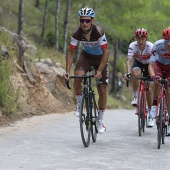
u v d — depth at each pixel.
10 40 13.18
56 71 15.86
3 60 11.77
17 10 31.33
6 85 10.91
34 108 12.50
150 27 23.81
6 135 8.38
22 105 11.78
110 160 6.47
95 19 22.88
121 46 37.19
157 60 8.45
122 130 10.05
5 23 27.48
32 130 9.21
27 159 6.34
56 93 14.91
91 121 7.67
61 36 28.81
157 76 7.81
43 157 6.50
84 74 7.69
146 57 9.67
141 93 9.38
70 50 7.65
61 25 29.62
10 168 5.79
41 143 7.67
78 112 7.80
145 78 8.62
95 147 7.52
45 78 15.08
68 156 6.63
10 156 6.52
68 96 15.55
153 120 9.74
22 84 12.48
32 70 13.85
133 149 7.50
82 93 7.49
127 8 23.31
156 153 7.23
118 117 13.37
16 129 9.23
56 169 5.78
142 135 9.34
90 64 7.95
